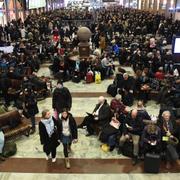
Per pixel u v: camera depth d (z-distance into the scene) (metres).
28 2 38.19
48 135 6.95
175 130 7.31
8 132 7.95
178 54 13.44
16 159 7.41
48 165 7.13
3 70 11.74
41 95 11.34
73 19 33.03
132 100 10.63
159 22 26.31
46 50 17.73
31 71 13.55
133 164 7.09
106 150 7.72
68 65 14.12
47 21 28.84
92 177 6.65
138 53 14.24
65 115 6.92
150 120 7.57
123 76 10.80
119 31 24.25
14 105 10.57
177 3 30.81
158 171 6.80
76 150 7.79
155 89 11.17
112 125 7.86
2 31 21.89
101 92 12.18
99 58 14.34
